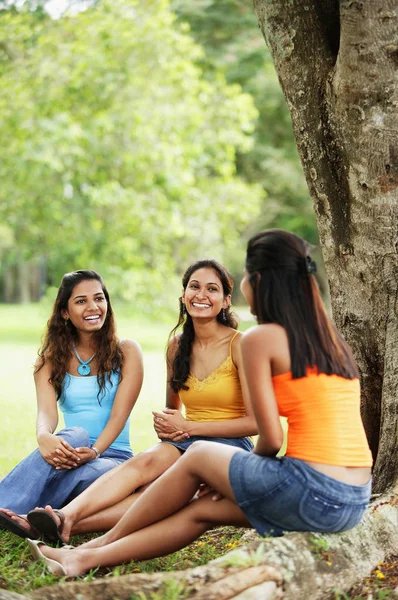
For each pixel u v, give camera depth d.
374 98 4.02
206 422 4.16
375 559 3.38
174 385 4.35
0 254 33.09
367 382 4.39
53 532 3.81
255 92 22.02
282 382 3.12
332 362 3.13
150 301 16.94
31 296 45.50
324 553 3.17
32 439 7.15
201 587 2.87
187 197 16.75
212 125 16.89
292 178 23.55
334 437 3.10
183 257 18.27
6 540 4.11
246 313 22.30
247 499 3.17
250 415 4.14
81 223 16.55
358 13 3.84
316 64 4.25
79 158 15.59
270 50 4.46
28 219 16.75
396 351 4.17
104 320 4.64
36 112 15.23
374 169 4.11
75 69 15.14
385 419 4.18
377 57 3.93
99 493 3.96
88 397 4.62
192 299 4.25
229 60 19.95
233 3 19.50
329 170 4.31
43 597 2.92
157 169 16.06
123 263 16.67
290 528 3.18
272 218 25.75
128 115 15.46
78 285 4.59
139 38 15.35
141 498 3.48
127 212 16.11
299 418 3.13
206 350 4.31
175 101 16.02
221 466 3.25
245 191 17.42
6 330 21.25
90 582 2.99
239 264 28.80
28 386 10.99
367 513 3.57
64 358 4.65
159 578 2.96
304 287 3.18
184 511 3.44
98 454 4.39
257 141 23.42
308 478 3.06
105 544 3.55
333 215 4.35
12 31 15.30
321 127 4.28
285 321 3.13
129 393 4.61
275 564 3.00
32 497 4.20
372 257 4.23
